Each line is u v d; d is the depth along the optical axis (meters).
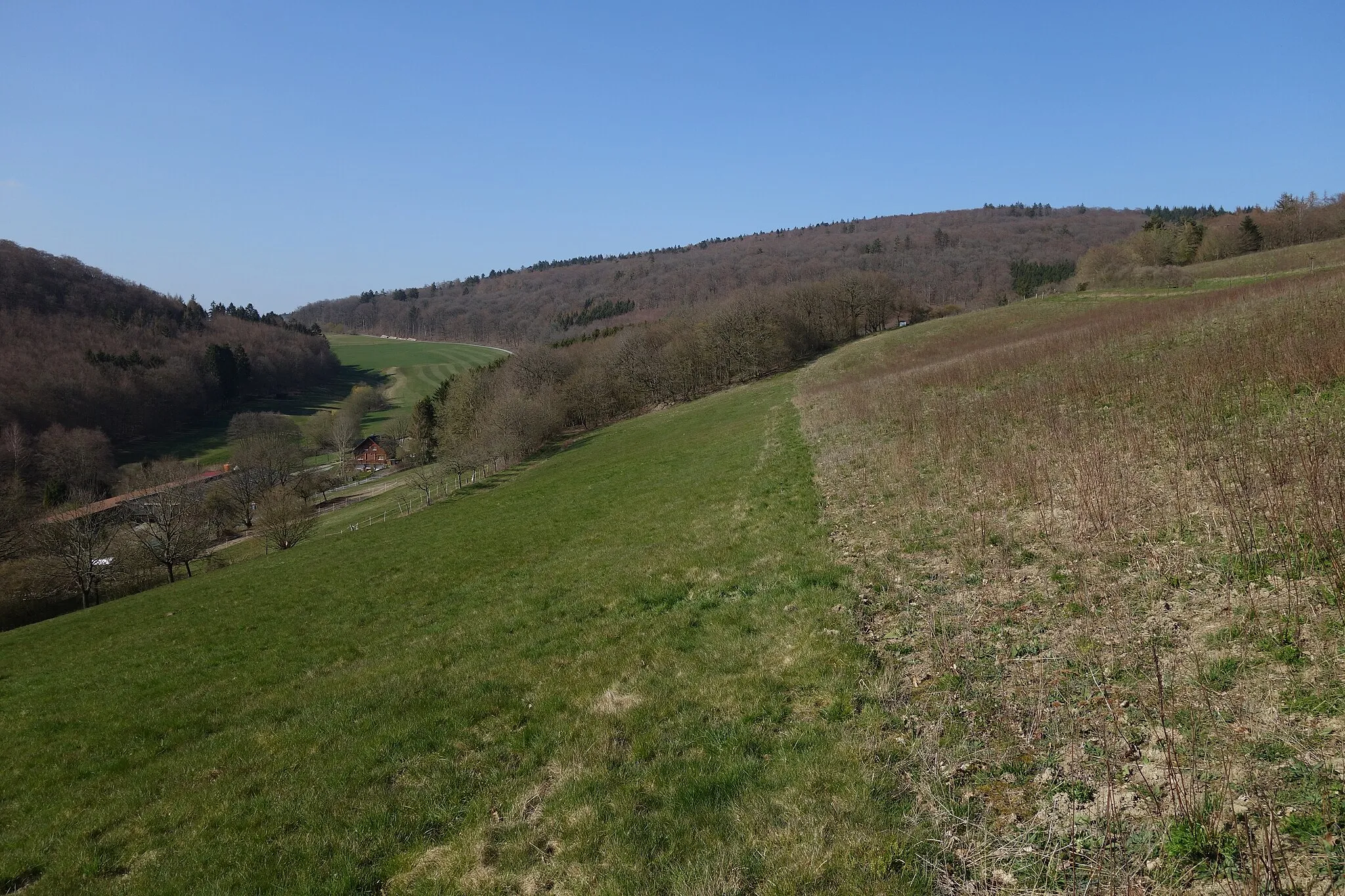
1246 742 4.63
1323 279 24.81
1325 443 8.73
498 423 55.50
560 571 15.80
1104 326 29.06
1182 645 6.02
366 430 94.19
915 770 5.40
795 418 31.27
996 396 19.78
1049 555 8.83
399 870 5.79
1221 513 8.17
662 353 71.88
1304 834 3.82
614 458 38.28
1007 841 4.44
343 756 8.09
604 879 5.00
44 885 6.58
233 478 63.12
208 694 11.88
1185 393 13.52
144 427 81.81
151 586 42.91
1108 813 4.32
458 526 28.23
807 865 4.62
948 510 11.79
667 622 10.37
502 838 5.89
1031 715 5.65
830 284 86.19
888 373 38.97
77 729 11.12
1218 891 3.66
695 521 16.98
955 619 7.77
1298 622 5.69
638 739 6.96
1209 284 57.81
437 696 9.43
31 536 43.78
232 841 6.71
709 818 5.43
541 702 8.49
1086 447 12.26
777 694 7.22
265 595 21.30
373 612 16.16
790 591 10.16
